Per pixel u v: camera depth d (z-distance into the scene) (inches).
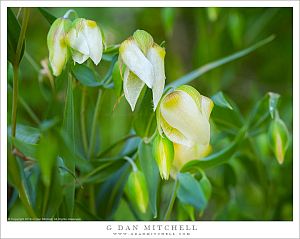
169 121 17.4
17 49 17.9
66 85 18.8
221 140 22.0
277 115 20.6
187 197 19.5
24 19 17.9
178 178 19.4
